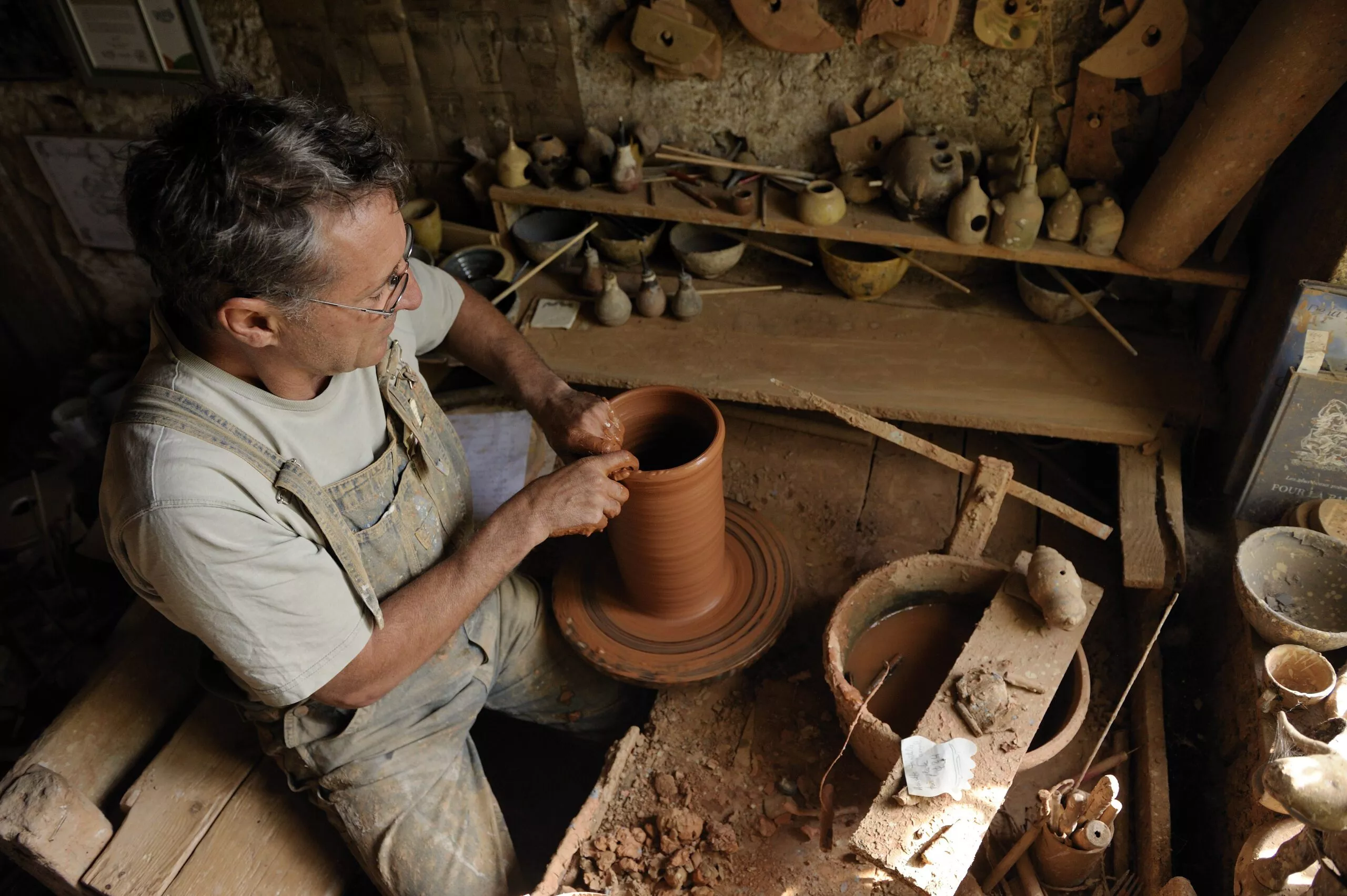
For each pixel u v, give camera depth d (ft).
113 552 4.83
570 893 5.54
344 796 5.98
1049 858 5.65
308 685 4.99
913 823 5.27
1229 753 6.37
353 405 5.37
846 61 8.36
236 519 4.64
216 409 4.71
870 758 5.99
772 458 8.87
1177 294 8.63
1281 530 6.43
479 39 8.97
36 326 12.75
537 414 6.37
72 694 9.06
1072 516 6.09
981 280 9.21
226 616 4.66
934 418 7.87
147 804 6.29
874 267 8.61
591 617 6.87
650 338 8.86
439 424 6.13
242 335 4.37
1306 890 5.03
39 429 12.39
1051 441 8.98
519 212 9.86
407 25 9.02
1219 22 7.34
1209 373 8.05
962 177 8.11
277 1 9.16
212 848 6.15
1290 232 7.07
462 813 6.13
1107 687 7.01
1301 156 7.15
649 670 6.52
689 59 8.44
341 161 4.10
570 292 9.46
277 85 9.89
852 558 7.99
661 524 6.01
